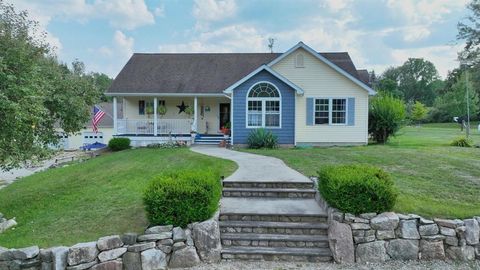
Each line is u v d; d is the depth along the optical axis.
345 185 6.13
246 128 18.20
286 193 8.40
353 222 6.04
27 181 13.45
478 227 6.04
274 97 18.05
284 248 6.34
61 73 12.20
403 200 7.16
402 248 5.98
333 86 18.69
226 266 5.88
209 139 20.31
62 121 12.17
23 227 7.25
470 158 12.56
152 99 21.95
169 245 5.91
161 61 23.42
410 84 97.88
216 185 6.85
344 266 5.84
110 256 5.63
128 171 12.00
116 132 20.72
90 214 7.44
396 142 20.72
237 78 21.62
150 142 20.53
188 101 22.08
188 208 6.04
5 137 8.12
